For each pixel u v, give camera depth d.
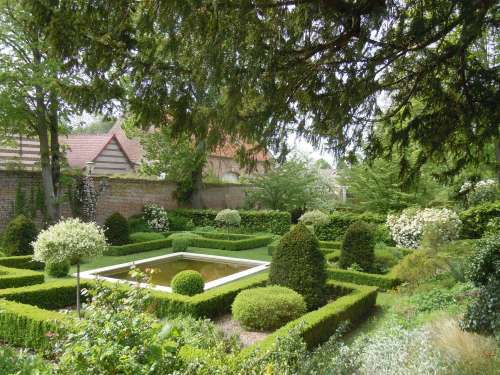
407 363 3.41
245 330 5.38
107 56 2.61
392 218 11.22
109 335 2.24
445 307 5.39
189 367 2.38
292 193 17.89
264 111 3.00
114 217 12.14
